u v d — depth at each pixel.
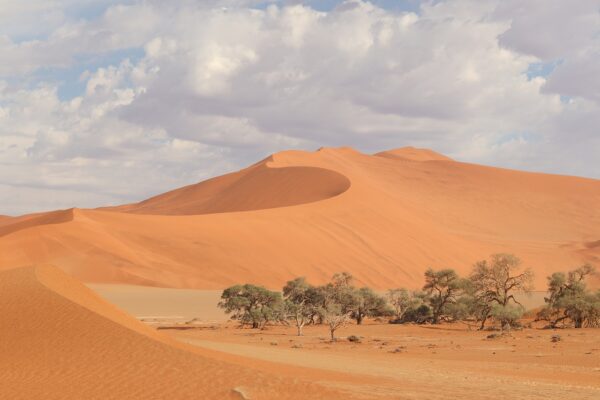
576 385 26.97
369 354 42.94
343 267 122.75
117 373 22.59
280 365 29.30
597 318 67.12
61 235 119.06
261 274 115.75
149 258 117.06
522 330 64.69
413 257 132.62
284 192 168.12
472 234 169.88
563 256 153.62
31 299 28.45
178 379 22.11
